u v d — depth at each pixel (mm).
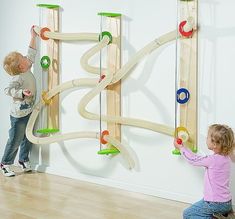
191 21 2492
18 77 3229
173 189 2670
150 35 2717
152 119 2744
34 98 3350
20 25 3486
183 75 2566
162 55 2666
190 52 2527
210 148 2193
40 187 2936
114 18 2873
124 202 2607
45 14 3283
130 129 2850
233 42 2373
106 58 2941
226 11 2387
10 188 2910
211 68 2465
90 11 3023
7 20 3588
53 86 3254
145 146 2785
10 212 2430
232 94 2396
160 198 2695
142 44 2758
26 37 3447
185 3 2525
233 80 2387
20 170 3441
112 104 2920
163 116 2691
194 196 2570
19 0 3477
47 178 3184
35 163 3447
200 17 2486
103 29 2951
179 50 2574
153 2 2686
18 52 3338
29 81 3297
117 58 2867
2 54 3660
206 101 2494
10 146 3275
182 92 2527
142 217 2348
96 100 3027
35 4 3357
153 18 2693
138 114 2809
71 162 3213
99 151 2789
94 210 2465
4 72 3637
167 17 2629
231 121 2408
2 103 3674
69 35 3062
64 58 3195
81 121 3131
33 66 3393
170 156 2668
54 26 3223
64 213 2414
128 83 2842
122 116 2885
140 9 2750
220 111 2445
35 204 2568
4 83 3645
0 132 3709
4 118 3668
